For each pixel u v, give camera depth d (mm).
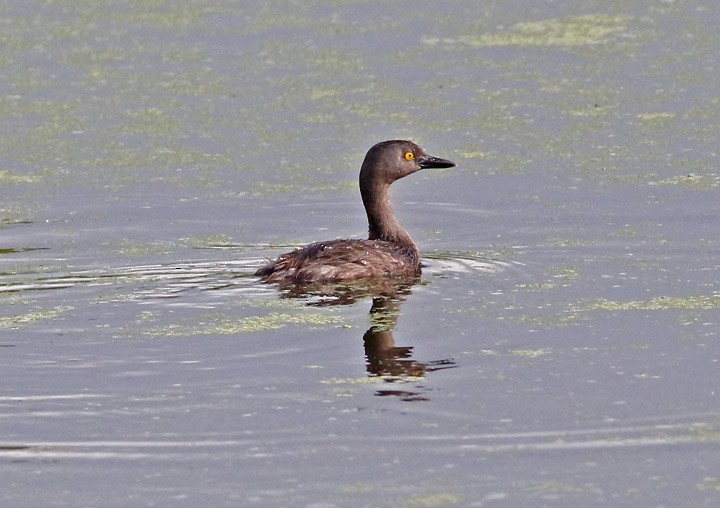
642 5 28172
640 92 22781
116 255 16141
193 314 13547
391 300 14031
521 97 22781
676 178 18828
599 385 11445
